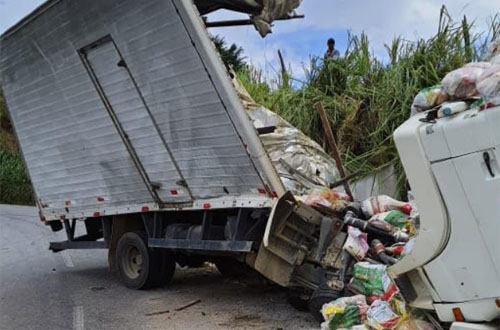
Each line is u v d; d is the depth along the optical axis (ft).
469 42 27.73
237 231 20.62
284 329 18.89
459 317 12.84
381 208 18.95
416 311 14.44
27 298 25.61
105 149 25.04
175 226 24.08
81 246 30.40
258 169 19.25
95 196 27.48
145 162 23.50
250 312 21.34
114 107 23.38
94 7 21.57
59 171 28.78
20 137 30.30
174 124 21.30
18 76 27.68
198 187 21.93
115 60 22.13
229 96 18.84
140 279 26.00
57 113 26.61
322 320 18.33
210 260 26.81
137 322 20.90
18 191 89.51
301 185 22.30
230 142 19.66
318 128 29.73
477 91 12.41
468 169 12.16
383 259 16.83
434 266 13.01
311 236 19.79
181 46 19.48
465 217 12.34
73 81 24.56
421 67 27.63
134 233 26.43
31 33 25.07
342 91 30.89
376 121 27.91
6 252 38.60
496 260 12.05
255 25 25.04
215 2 23.94
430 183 12.71
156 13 19.65
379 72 30.09
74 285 28.07
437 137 12.52
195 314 21.54
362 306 15.89
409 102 26.84
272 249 19.34
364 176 25.46
